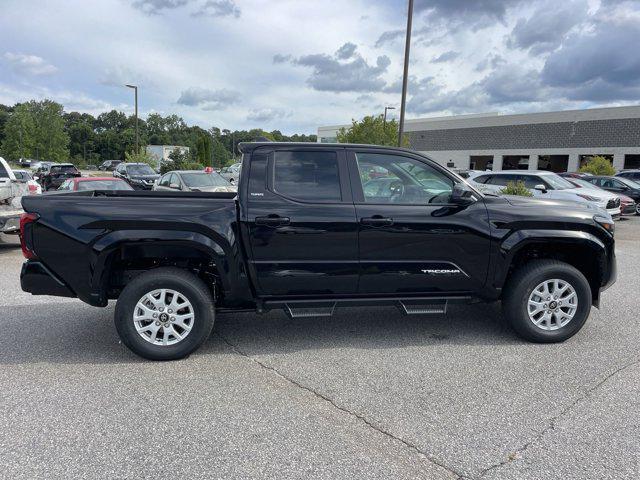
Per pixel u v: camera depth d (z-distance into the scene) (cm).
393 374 383
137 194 497
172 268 409
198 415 319
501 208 436
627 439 291
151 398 342
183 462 268
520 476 257
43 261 398
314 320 521
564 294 447
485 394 349
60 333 476
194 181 1491
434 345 446
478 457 274
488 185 1392
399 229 417
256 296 422
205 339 414
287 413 323
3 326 496
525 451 279
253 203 411
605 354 423
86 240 392
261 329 492
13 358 413
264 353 428
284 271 413
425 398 343
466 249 429
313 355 423
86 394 348
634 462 268
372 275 422
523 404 334
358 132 3030
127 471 260
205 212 401
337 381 371
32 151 7938
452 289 438
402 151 440
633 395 346
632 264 843
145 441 288
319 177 425
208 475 257
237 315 540
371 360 412
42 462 267
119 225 393
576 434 297
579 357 416
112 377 377
